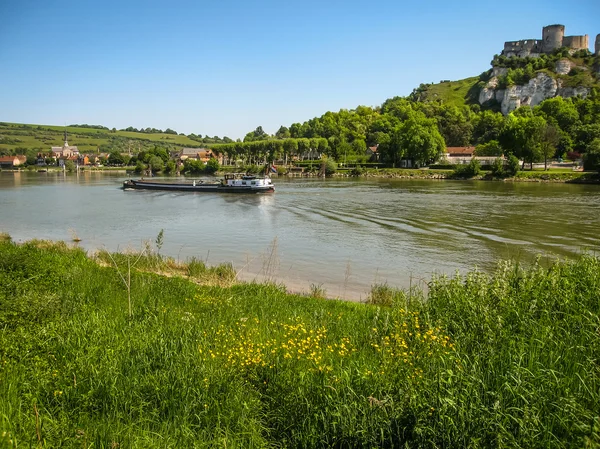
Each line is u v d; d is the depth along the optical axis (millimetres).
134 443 5676
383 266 24703
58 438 5621
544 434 5316
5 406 6219
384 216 44875
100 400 6754
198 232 37281
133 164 186750
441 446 5477
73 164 184500
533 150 104375
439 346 7875
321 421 6141
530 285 10383
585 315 8797
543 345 7453
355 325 11406
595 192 69312
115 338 9359
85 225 41656
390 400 6145
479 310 9406
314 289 18406
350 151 174000
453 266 24516
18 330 9312
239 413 6449
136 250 29188
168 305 13000
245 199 67125
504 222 39531
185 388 6992
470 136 184125
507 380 6449
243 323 10773
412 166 139875
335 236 34375
